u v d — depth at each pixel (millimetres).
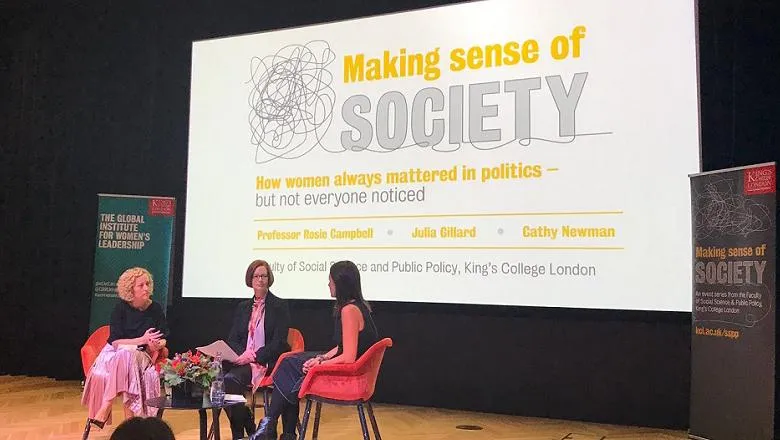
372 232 4891
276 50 5336
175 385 2922
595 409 4488
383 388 5074
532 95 4520
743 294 3705
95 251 5641
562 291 4359
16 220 6301
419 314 4996
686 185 4105
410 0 5016
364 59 5035
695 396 3951
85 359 3801
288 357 3369
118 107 6156
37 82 6371
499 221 4547
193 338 5742
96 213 6125
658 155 4176
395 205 4840
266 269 4098
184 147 5926
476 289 4574
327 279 5008
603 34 4355
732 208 3787
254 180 5316
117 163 6125
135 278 3865
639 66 4254
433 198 4734
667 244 4125
